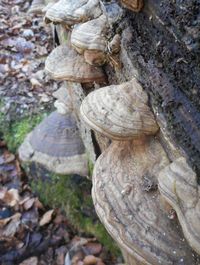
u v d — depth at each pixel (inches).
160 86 16.4
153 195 17.2
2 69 54.1
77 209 34.9
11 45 60.1
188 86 14.9
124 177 18.2
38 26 66.4
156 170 17.5
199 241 13.0
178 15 14.4
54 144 33.7
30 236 35.1
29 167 38.6
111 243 32.7
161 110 16.6
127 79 20.2
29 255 33.9
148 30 17.3
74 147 33.1
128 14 18.6
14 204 37.9
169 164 15.9
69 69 24.0
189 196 13.9
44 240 34.7
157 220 16.6
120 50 20.1
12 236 35.0
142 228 16.6
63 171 32.5
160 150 17.7
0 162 42.0
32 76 52.2
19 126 43.6
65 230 35.3
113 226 17.0
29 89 49.1
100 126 17.0
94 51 20.7
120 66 20.7
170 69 15.8
